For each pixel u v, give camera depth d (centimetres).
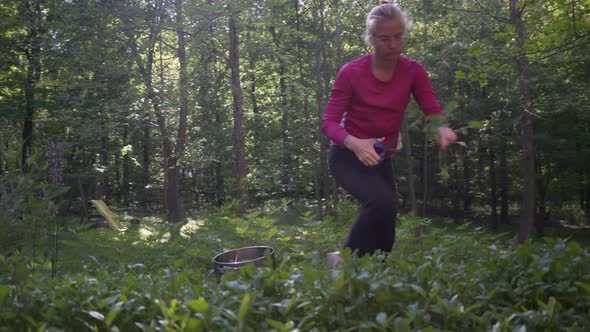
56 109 2364
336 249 464
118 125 2594
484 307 204
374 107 279
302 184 3541
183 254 425
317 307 179
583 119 2831
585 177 3384
